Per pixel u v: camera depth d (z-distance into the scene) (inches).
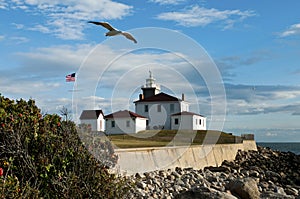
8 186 290.2
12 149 334.6
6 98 370.3
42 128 354.3
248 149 1699.1
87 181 343.3
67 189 326.0
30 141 343.9
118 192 364.2
